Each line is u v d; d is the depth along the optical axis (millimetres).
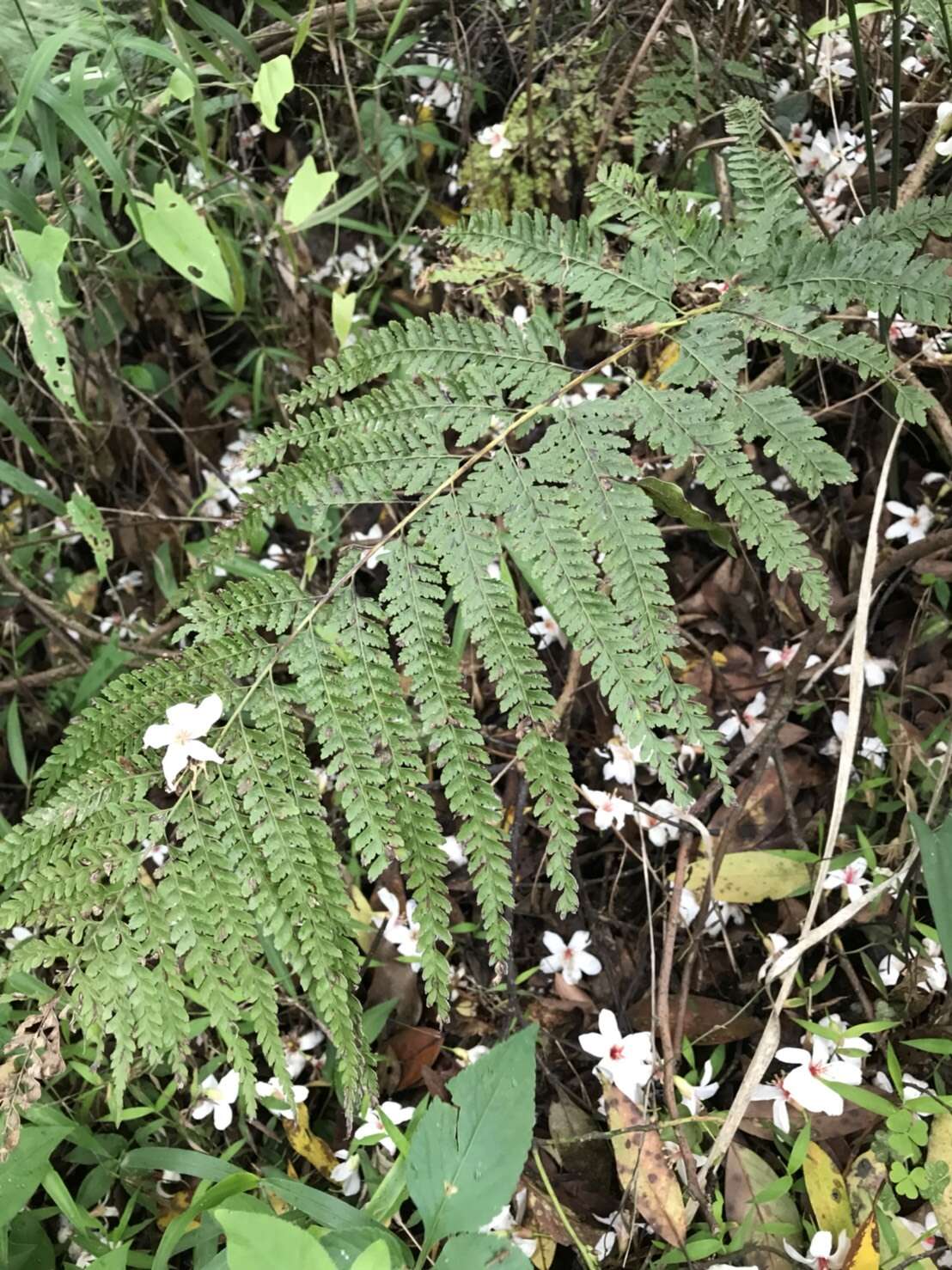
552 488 430
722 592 754
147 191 811
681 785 388
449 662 402
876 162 747
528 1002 643
